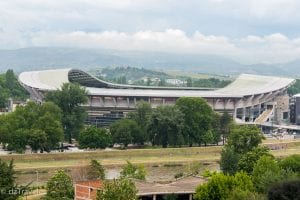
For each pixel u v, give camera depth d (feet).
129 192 478.59
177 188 603.67
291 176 541.75
